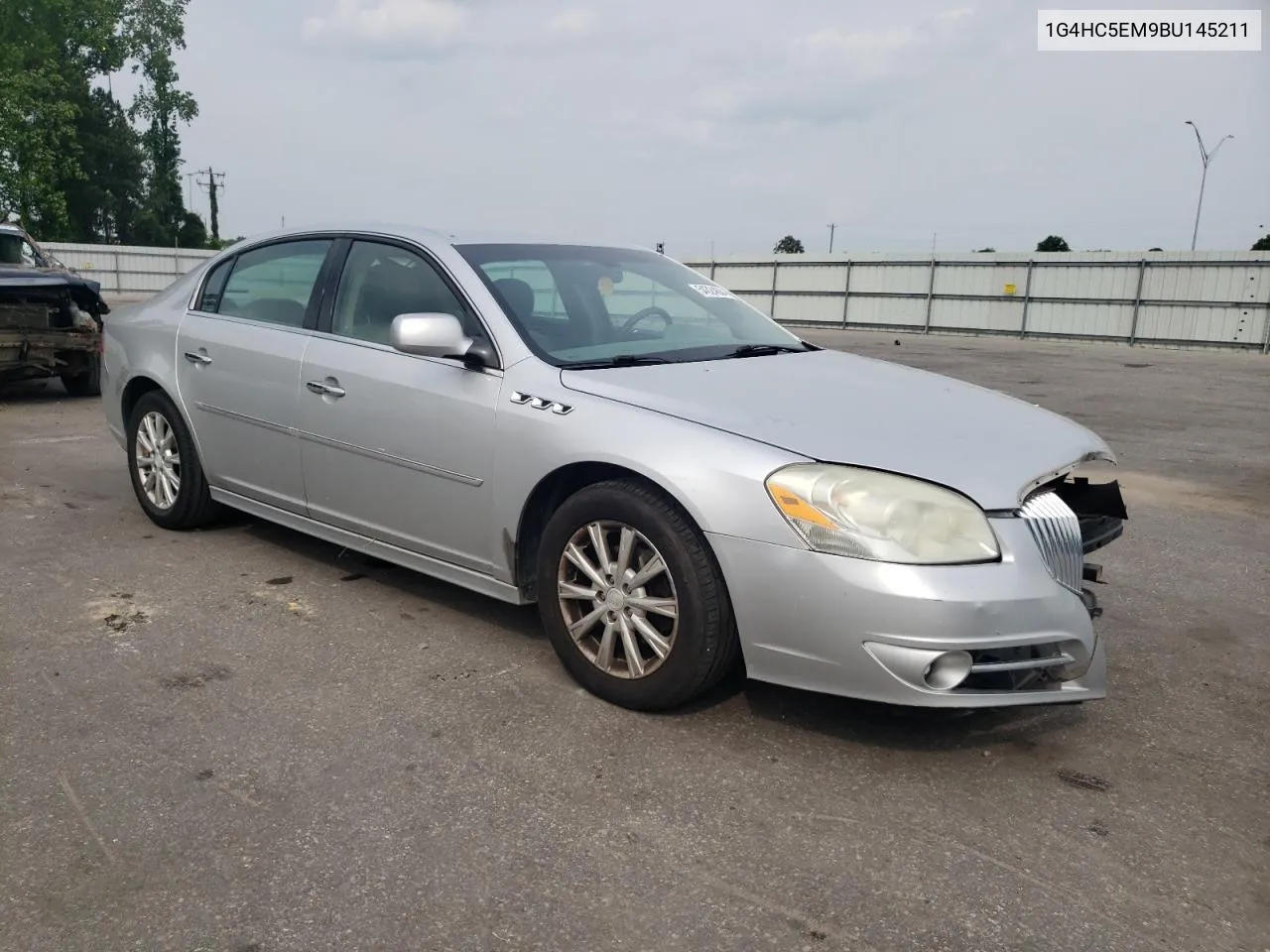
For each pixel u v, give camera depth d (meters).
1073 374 16.64
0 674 3.35
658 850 2.46
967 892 2.33
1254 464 8.27
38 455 7.04
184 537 4.99
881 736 3.09
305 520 4.34
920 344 24.81
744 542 2.86
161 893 2.24
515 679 3.43
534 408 3.34
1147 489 7.16
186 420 4.81
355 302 4.11
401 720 3.11
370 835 2.49
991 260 28.81
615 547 3.21
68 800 2.61
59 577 4.35
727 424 3.03
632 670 3.16
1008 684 2.82
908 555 2.70
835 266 32.56
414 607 4.11
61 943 2.08
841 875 2.38
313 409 4.10
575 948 2.10
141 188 65.56
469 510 3.57
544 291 3.83
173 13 38.78
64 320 9.90
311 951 2.08
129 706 3.15
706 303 4.35
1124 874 2.42
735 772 2.85
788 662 2.87
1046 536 2.86
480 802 2.65
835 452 2.87
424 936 2.13
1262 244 40.84
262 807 2.60
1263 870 2.45
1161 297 25.81
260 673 3.43
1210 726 3.25
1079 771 2.92
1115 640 4.03
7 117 25.58
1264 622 4.30
